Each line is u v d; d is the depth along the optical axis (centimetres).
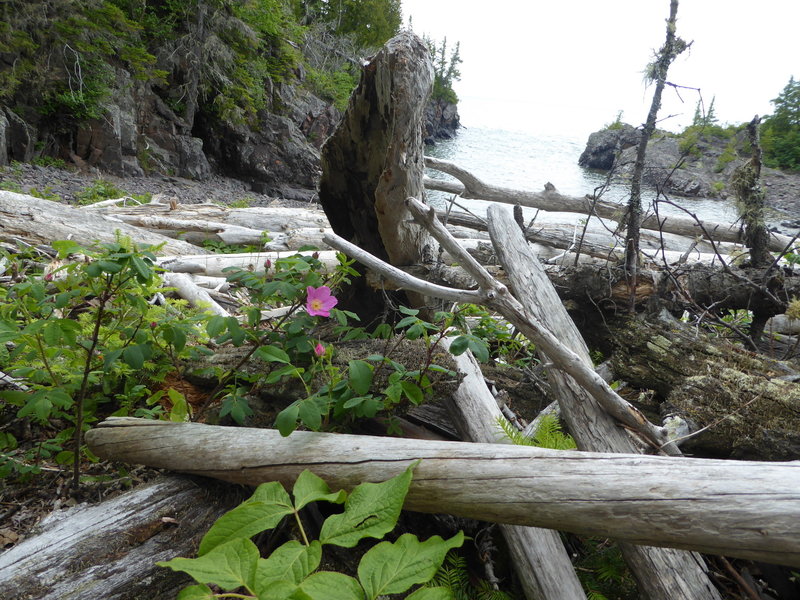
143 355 213
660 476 148
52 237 534
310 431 213
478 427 262
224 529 154
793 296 387
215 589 183
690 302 373
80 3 1625
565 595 193
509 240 337
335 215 401
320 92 2820
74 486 228
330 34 3678
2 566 176
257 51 2417
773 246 559
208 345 320
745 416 250
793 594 203
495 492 166
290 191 2188
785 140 1108
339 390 229
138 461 227
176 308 337
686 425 256
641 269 381
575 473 159
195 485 219
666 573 187
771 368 284
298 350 238
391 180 329
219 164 2189
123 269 213
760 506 131
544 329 231
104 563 184
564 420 268
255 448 209
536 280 317
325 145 358
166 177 1891
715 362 288
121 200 876
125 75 1825
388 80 309
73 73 1672
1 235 513
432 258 386
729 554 135
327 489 172
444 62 5475
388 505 153
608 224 786
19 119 1531
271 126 2211
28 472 231
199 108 2130
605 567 216
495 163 2730
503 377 346
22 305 229
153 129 1941
